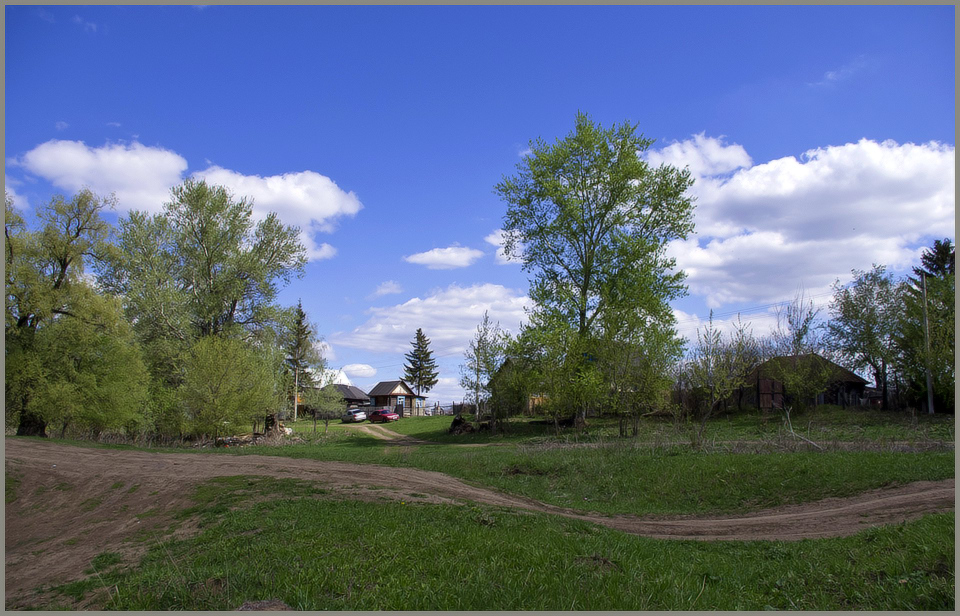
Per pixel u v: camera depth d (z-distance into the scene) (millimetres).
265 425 43188
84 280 31500
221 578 7098
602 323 31094
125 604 6633
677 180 37281
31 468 21266
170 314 35969
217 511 14305
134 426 34219
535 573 7160
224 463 22875
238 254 38969
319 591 6523
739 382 23234
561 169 38969
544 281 39375
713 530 12961
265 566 7555
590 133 37406
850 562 8680
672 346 29500
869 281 40125
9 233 29453
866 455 18125
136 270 36688
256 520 12219
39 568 11742
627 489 18453
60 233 30906
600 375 29125
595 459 21859
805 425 31172
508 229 40938
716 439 25688
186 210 38094
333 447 34812
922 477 15258
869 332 38969
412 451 29688
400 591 6441
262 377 35656
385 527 10297
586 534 10914
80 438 32906
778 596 7223
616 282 37312
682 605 6375
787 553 9703
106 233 32281
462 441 37781
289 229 40656
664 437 25938
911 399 36219
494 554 8070
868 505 13680
